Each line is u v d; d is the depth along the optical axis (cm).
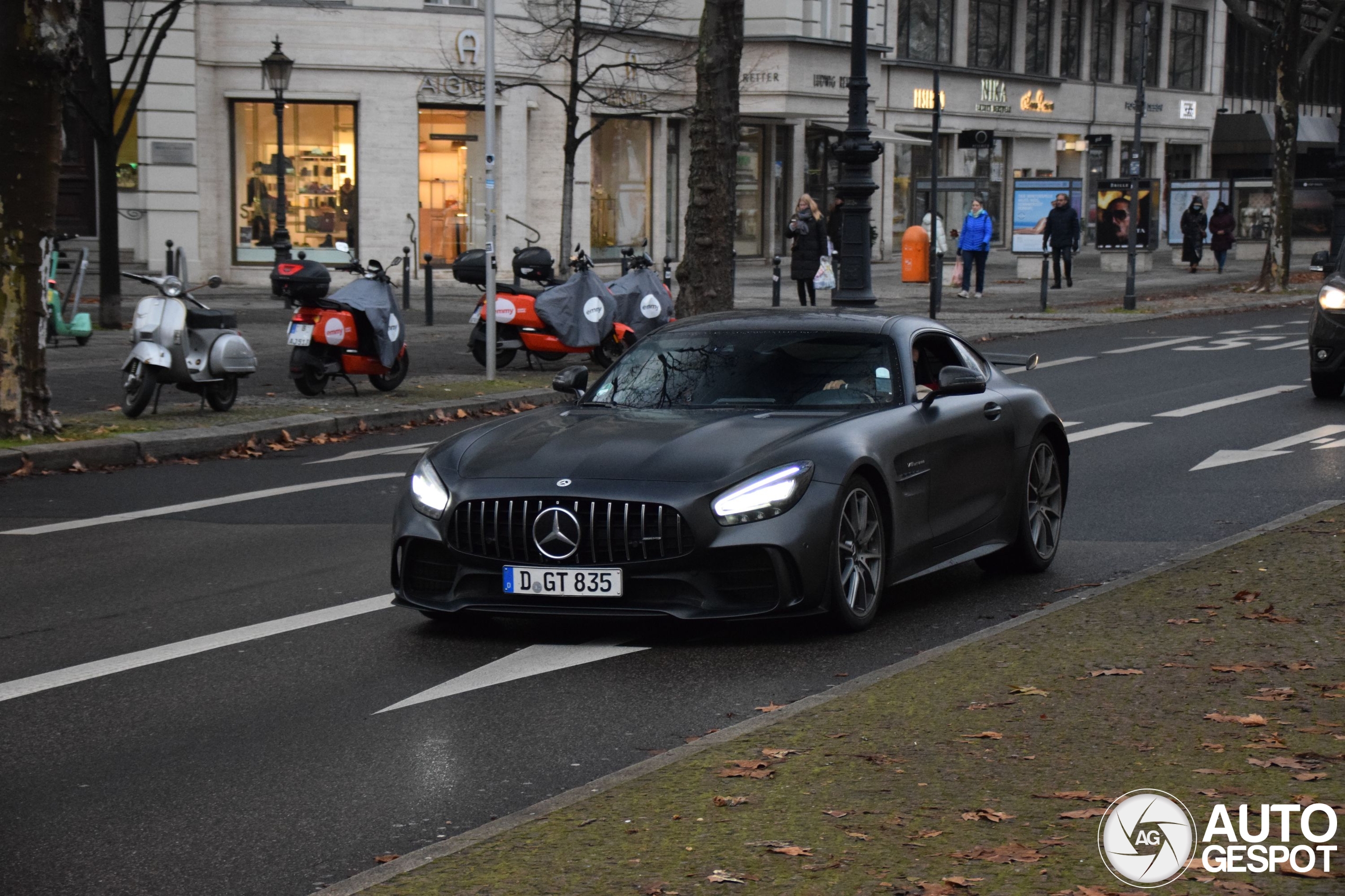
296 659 691
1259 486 1112
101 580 858
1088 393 1750
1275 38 3716
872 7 4859
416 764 545
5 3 1288
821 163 4844
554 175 3934
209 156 3566
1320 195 5269
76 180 3478
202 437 1345
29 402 1319
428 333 2478
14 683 655
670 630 735
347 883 414
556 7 3694
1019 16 5712
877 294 3481
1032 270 4178
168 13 3434
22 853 464
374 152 3647
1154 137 6569
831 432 717
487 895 395
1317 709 534
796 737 524
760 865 407
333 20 3591
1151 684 574
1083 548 922
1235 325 2780
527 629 743
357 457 1339
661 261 4309
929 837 422
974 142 3148
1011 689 575
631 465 691
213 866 452
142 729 590
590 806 461
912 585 839
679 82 4194
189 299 1480
